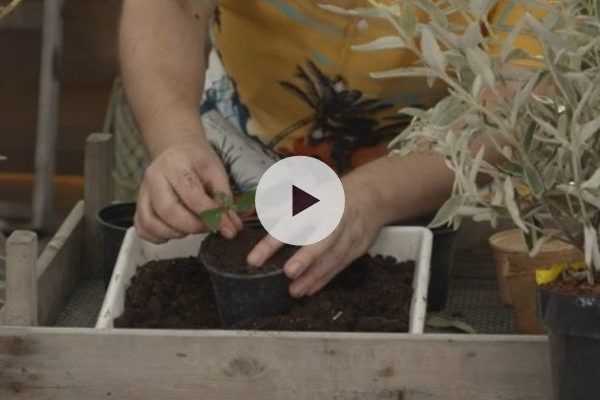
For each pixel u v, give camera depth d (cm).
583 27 111
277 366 134
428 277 159
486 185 138
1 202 367
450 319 167
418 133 116
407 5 113
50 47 304
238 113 211
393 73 114
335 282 166
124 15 186
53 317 173
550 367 118
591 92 108
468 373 133
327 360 134
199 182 157
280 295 154
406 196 165
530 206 118
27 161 386
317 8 188
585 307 110
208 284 168
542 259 151
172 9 185
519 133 113
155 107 173
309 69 197
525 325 154
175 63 180
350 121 203
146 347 135
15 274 150
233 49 204
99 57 384
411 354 133
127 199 218
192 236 176
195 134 168
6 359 137
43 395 138
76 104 385
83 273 192
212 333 135
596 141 112
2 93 387
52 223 319
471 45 111
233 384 135
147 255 175
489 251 185
